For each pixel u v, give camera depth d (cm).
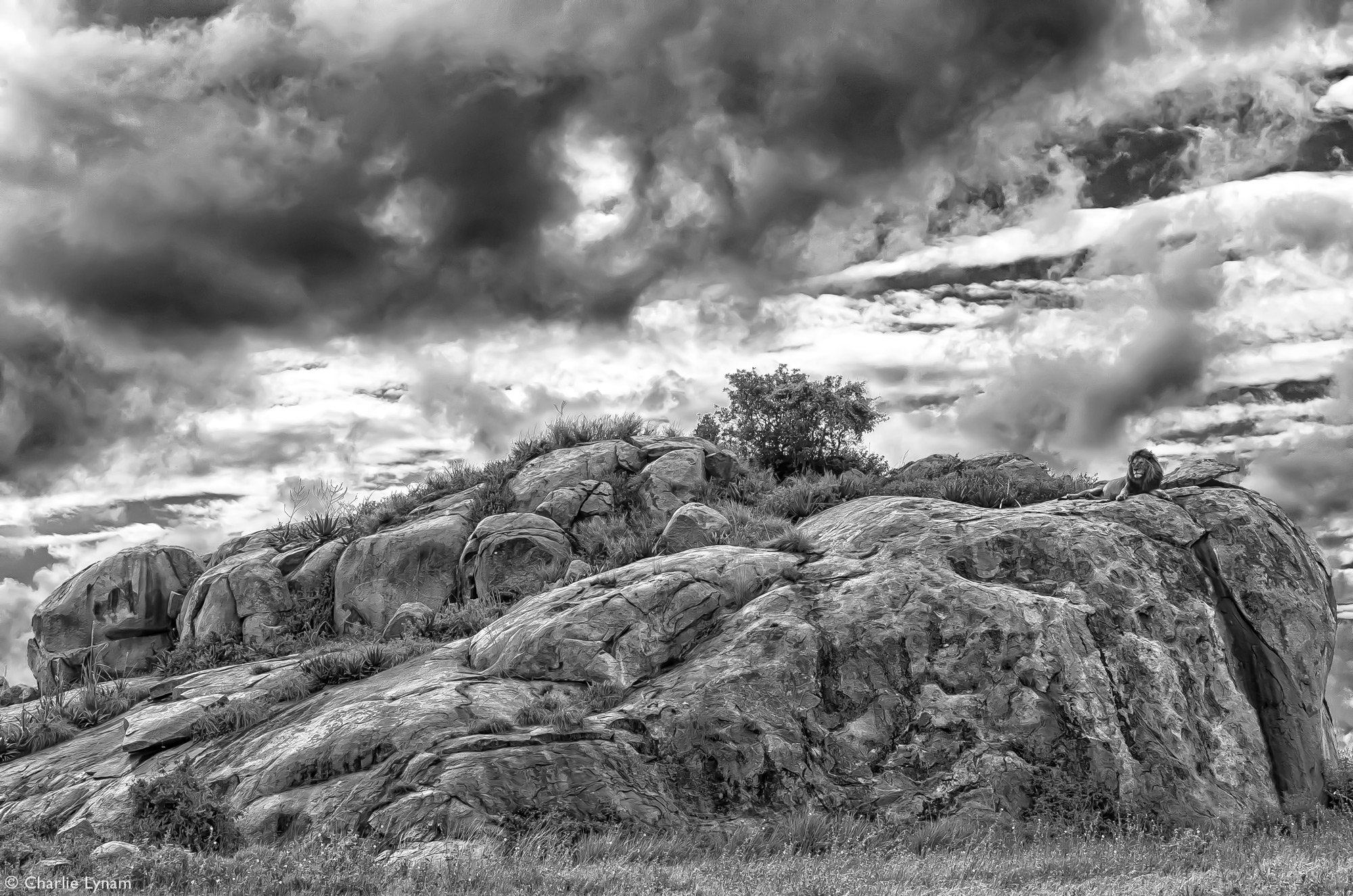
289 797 1627
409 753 1611
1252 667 2023
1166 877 1225
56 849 1321
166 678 2556
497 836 1431
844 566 2028
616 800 1548
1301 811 1861
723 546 2205
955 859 1401
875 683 1802
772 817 1619
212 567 3169
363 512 3231
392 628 2525
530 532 2698
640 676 1872
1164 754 1755
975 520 2144
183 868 1180
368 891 1151
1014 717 1758
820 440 3522
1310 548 2219
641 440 3247
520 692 1839
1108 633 1917
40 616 3119
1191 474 2323
